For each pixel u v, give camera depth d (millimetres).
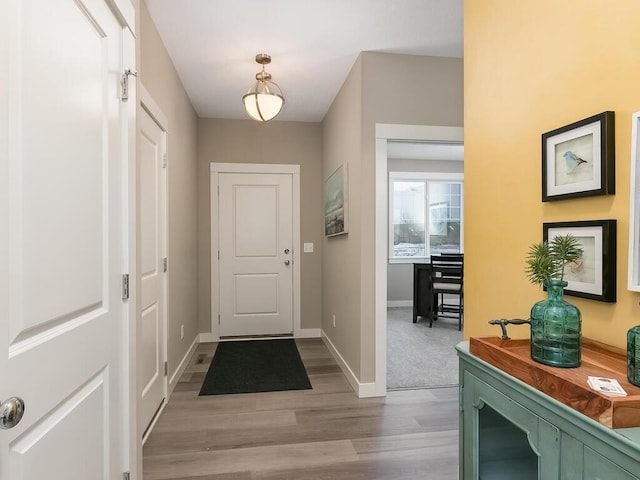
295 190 4328
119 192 1354
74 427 1035
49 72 915
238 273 4258
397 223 6473
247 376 3084
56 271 945
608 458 652
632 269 844
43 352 887
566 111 1049
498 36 1354
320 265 4391
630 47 866
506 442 981
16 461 785
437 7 2178
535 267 966
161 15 2215
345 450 2002
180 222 3092
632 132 845
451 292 4848
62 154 974
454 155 6148
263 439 2109
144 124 2115
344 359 3188
